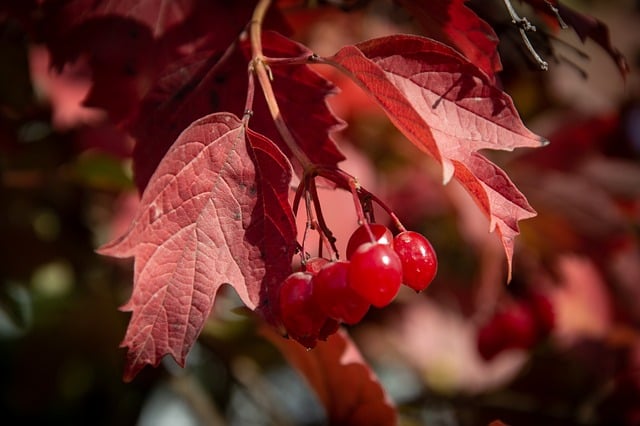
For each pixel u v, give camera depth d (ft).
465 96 0.96
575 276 1.44
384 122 1.48
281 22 1.10
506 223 0.94
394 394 1.72
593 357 1.45
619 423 1.41
